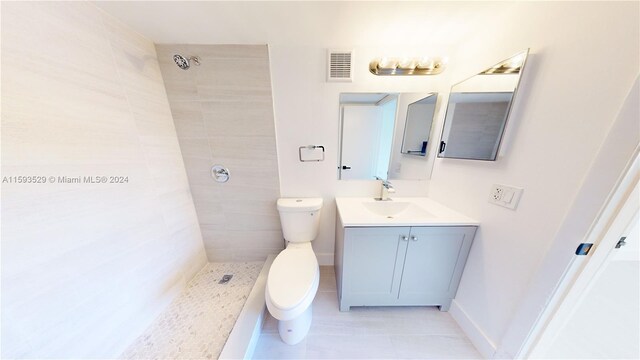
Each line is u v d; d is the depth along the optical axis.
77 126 0.87
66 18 0.83
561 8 0.73
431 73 1.36
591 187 0.67
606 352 1.14
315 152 1.54
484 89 1.07
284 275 1.18
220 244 1.80
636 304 1.48
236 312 1.36
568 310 0.80
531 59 0.85
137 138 1.16
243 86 1.36
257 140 1.48
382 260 1.28
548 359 1.10
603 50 0.62
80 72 0.88
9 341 0.69
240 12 1.00
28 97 0.72
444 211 1.34
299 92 1.40
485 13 1.01
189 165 1.54
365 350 1.17
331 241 1.82
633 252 2.02
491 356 1.06
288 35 1.21
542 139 0.81
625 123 0.59
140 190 1.18
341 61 1.33
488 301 1.09
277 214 1.69
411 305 1.42
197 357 1.09
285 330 1.19
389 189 1.55
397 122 1.48
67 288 0.84
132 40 1.12
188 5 0.95
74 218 0.85
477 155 1.12
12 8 0.68
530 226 0.86
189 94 1.37
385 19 1.06
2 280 0.67
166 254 1.38
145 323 1.22
